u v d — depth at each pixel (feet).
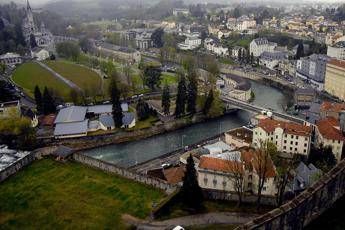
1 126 570.87
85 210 351.05
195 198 346.13
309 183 408.87
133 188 390.63
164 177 442.91
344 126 572.51
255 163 404.16
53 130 653.30
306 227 185.47
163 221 329.11
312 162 505.66
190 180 343.87
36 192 385.09
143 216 338.95
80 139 627.87
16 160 488.44
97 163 441.27
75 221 333.62
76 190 388.37
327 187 192.34
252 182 409.08
